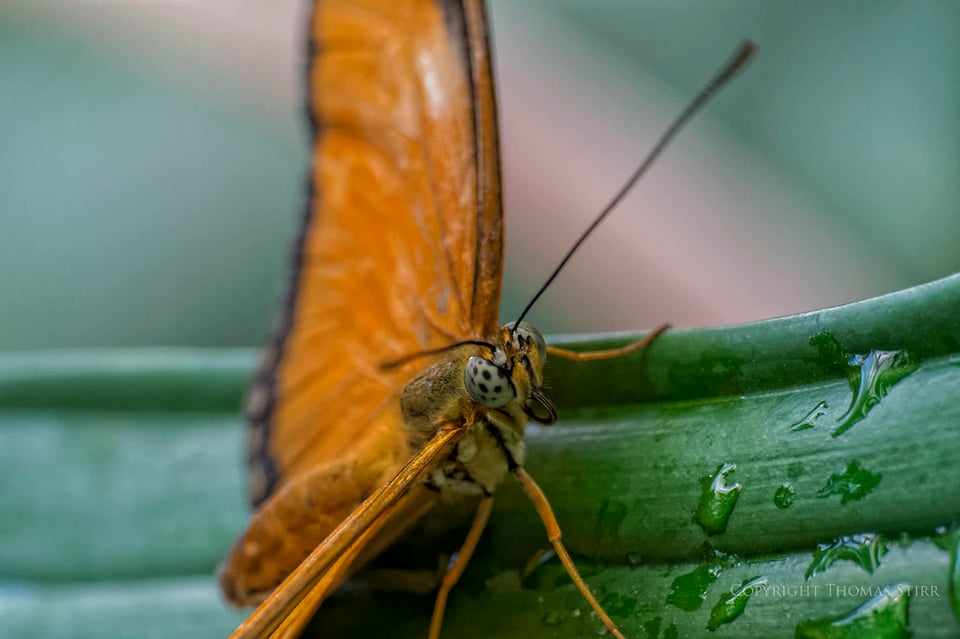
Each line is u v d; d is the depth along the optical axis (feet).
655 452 0.46
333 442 0.49
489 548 0.47
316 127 0.49
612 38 0.57
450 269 0.47
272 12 0.56
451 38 0.47
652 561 0.45
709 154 0.56
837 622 0.44
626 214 0.55
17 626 0.49
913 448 0.44
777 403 0.45
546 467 0.47
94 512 0.51
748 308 0.54
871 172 0.55
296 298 0.49
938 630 0.43
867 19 0.55
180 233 0.58
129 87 0.58
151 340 0.58
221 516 0.51
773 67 0.56
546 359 0.47
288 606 0.45
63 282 0.57
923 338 0.44
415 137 0.48
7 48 0.58
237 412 0.52
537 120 0.55
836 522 0.44
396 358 0.48
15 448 0.51
